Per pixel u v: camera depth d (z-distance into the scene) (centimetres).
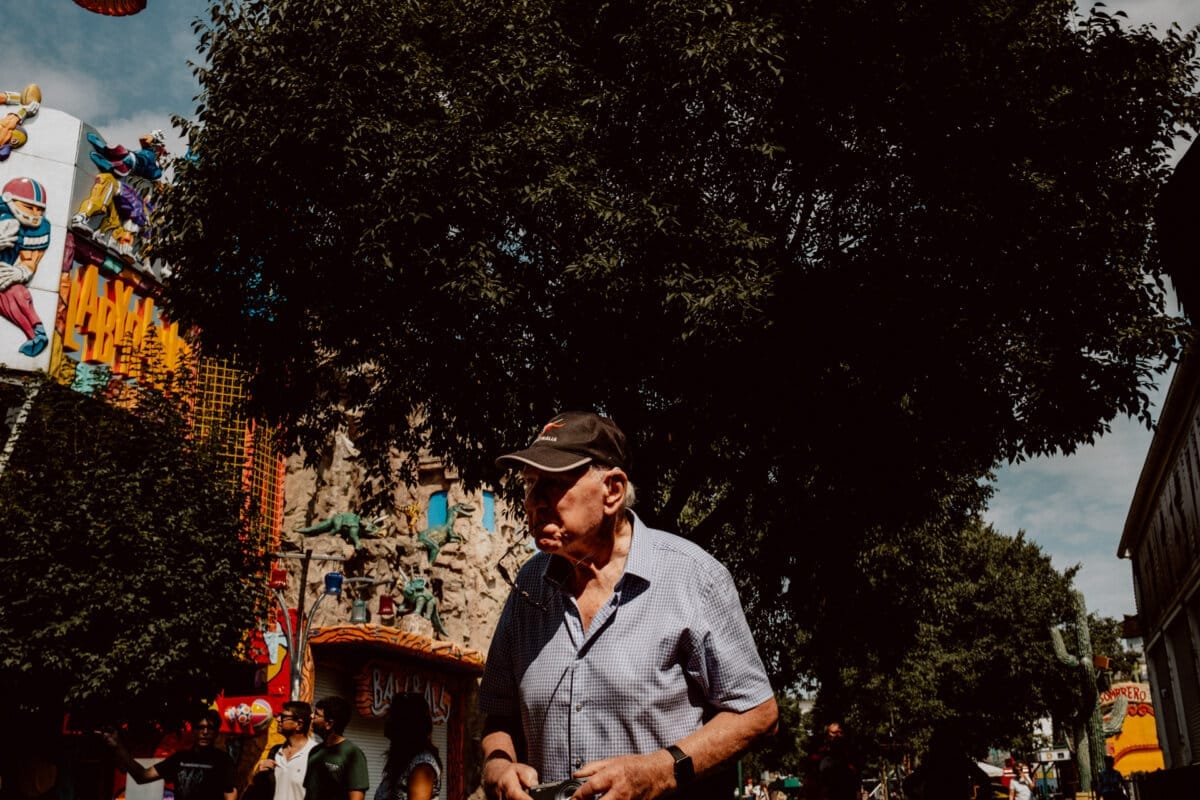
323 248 1114
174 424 1418
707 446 1229
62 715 1334
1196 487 1850
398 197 1044
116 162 2008
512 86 1073
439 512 3114
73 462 1312
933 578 1825
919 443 1252
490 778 219
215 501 1385
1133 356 1136
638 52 1098
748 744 211
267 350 1175
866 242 1185
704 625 218
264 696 1959
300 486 2806
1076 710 3469
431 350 1141
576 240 1097
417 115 1071
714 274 1037
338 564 2684
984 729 3400
